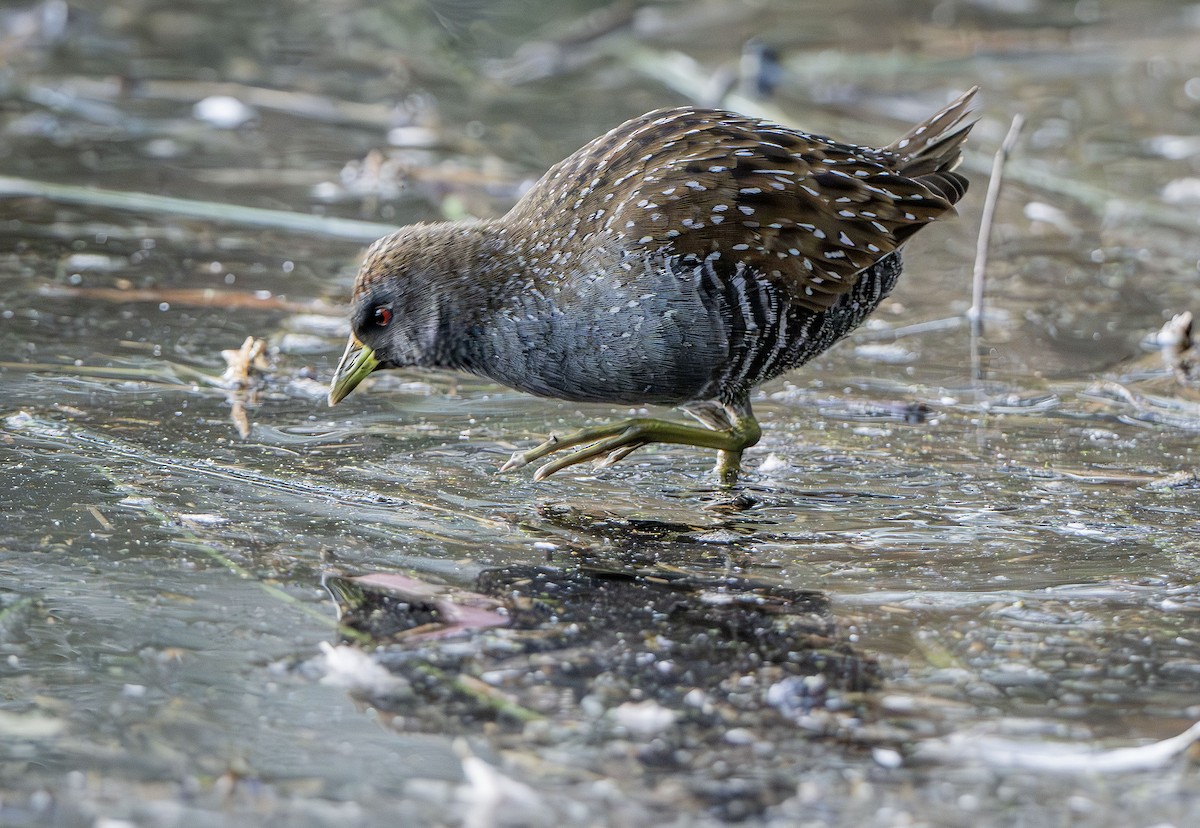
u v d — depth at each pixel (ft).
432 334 28.96
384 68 59.31
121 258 41.01
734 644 22.68
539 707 20.84
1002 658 22.35
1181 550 26.18
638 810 18.61
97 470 28.43
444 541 26.16
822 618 23.54
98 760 19.44
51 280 39.04
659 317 27.63
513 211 29.66
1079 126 53.31
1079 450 30.96
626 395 28.86
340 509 27.30
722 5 67.46
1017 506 28.09
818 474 29.63
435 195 46.70
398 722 20.43
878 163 29.68
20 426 30.30
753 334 28.45
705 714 20.72
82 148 49.29
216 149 50.06
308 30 63.67
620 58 59.98
